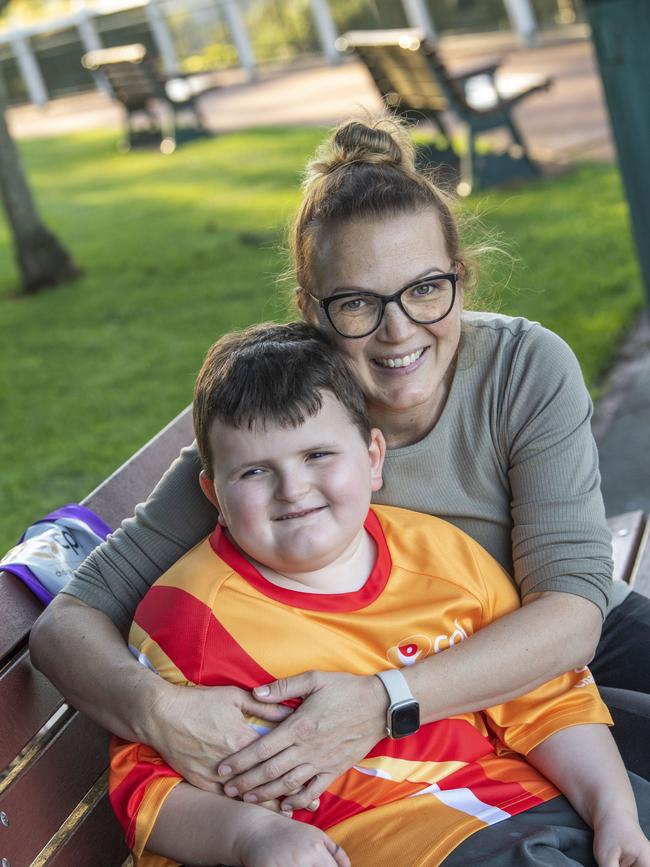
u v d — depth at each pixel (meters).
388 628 1.95
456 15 15.78
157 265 9.22
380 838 1.79
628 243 7.03
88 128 18.19
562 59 13.06
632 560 2.78
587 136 9.80
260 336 2.02
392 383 2.05
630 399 5.09
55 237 9.47
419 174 2.09
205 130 14.46
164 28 20.05
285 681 1.82
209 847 1.74
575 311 6.11
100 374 7.05
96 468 5.66
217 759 1.80
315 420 1.88
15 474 5.76
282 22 18.44
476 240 2.26
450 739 1.94
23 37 22.20
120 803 1.82
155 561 2.10
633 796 1.90
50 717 2.05
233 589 1.91
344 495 1.88
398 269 1.98
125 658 1.89
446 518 2.19
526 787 1.92
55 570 2.19
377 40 8.70
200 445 1.96
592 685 2.05
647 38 4.70
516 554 2.10
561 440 2.09
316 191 2.07
